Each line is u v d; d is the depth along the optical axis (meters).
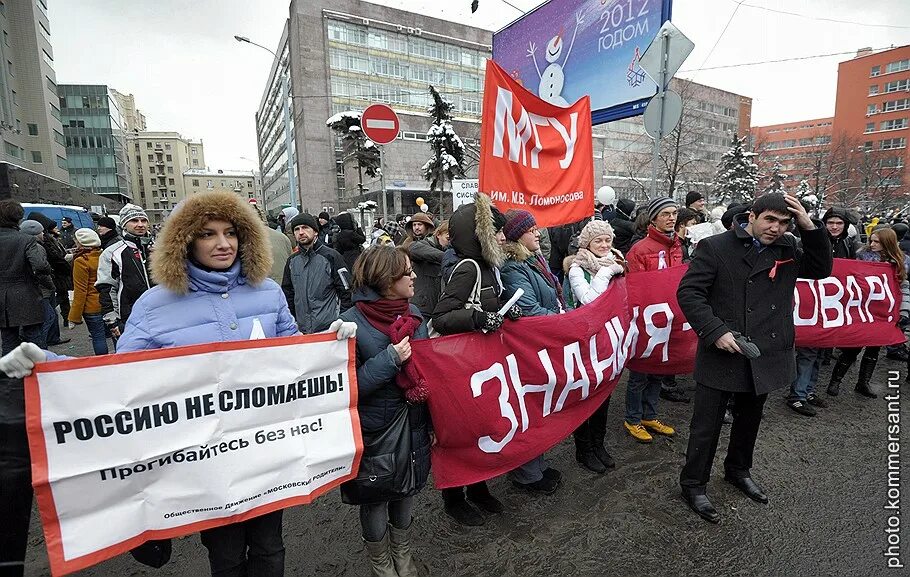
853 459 3.34
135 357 1.56
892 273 4.45
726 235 2.73
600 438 3.25
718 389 2.65
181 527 1.65
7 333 4.76
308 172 49.19
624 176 48.75
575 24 8.70
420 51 54.12
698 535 2.55
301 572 2.33
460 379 2.35
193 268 1.73
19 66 45.12
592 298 3.06
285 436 1.84
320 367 1.91
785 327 2.69
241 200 1.82
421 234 4.99
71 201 22.42
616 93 8.00
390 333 2.06
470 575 2.28
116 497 1.55
